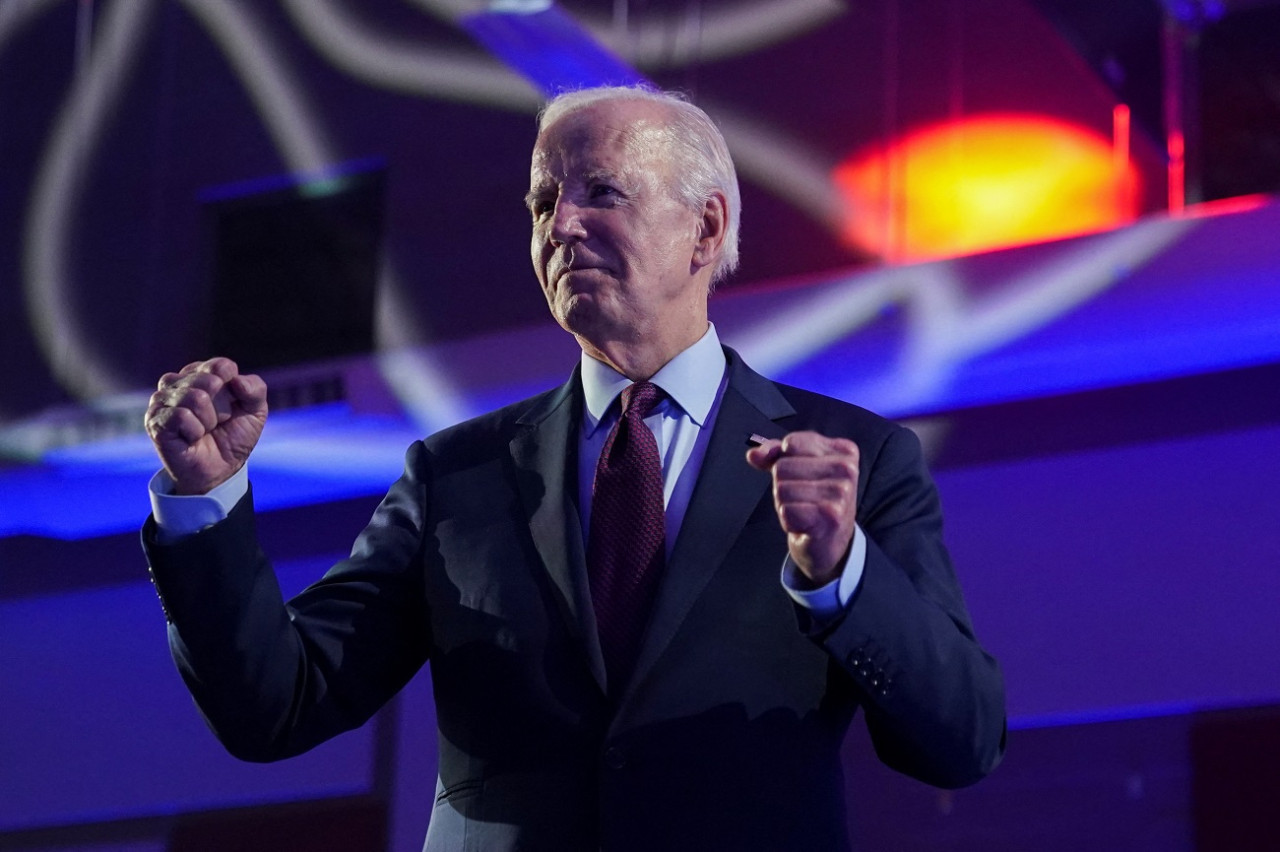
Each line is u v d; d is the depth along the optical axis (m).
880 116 12.27
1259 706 9.71
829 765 3.36
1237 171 11.24
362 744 11.92
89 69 14.95
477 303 13.16
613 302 3.80
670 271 3.86
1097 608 10.33
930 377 11.21
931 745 3.29
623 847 3.19
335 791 11.88
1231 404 10.48
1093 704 10.12
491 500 3.71
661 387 3.82
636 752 3.25
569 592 3.44
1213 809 9.62
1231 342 10.42
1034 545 10.66
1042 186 11.88
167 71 14.80
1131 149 11.67
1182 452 10.48
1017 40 12.13
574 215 3.83
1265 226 10.25
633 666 3.37
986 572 10.72
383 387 12.60
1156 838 9.71
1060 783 10.02
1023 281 10.94
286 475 12.86
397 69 14.05
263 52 14.56
